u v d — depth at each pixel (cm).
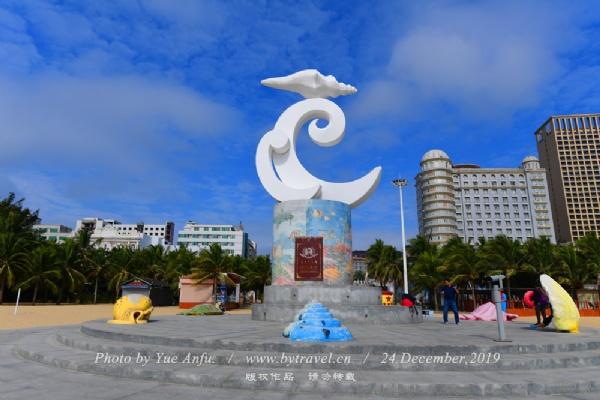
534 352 896
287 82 1884
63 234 10675
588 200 12038
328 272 1650
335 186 1850
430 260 4825
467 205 10931
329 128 1830
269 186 1830
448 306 1589
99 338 1118
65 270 5212
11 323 2109
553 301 1255
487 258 4425
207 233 12669
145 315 1492
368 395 665
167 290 5578
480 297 4900
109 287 5903
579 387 690
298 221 1694
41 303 5184
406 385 667
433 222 9375
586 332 1247
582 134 12544
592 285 4841
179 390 677
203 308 2358
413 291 5369
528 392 671
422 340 972
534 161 11275
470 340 983
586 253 4244
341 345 859
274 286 1622
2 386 700
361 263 14812
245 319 1712
